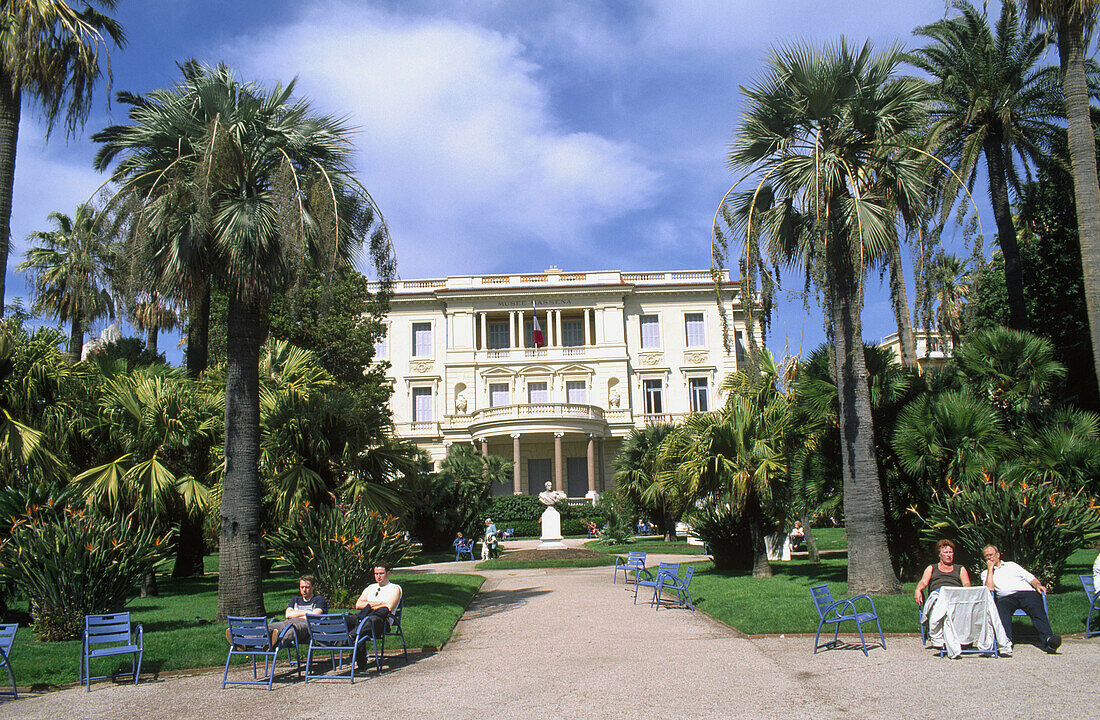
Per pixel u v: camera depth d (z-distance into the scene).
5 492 12.66
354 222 13.84
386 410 18.67
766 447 16.08
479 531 32.62
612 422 53.09
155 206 11.95
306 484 15.60
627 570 18.20
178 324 27.67
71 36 15.79
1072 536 11.91
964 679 7.67
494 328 57.50
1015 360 15.70
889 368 14.87
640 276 57.84
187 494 16.97
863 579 12.66
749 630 10.87
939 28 21.16
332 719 6.98
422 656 10.15
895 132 13.50
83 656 9.09
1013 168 21.81
